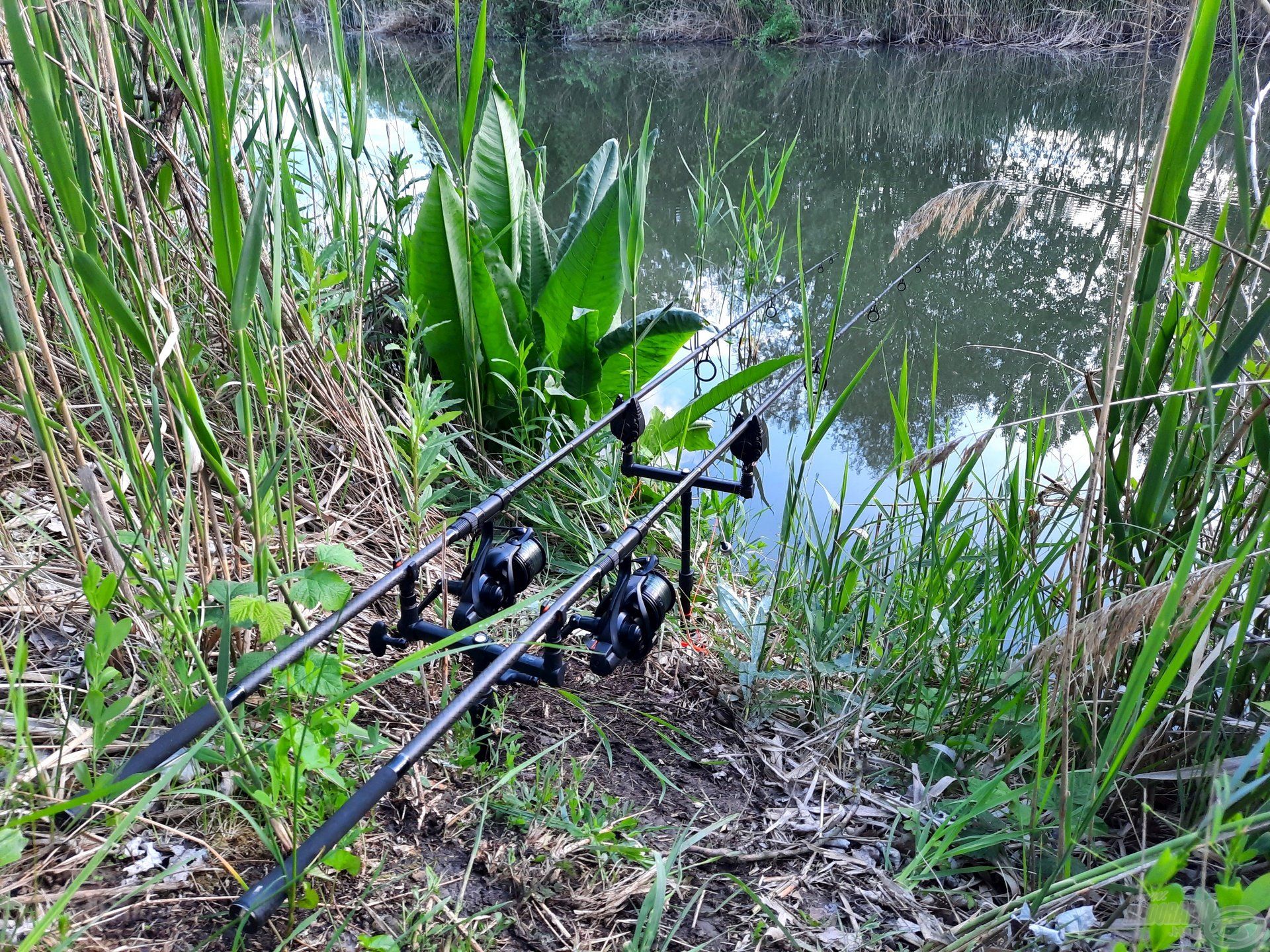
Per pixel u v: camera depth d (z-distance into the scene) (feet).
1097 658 6.05
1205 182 15.65
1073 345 17.79
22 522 7.07
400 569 5.53
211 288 6.98
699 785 6.82
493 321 10.71
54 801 4.78
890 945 5.57
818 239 24.04
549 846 5.70
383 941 4.70
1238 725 6.35
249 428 5.00
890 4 62.49
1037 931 5.25
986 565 8.18
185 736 4.38
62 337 7.98
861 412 15.69
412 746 4.33
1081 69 50.65
